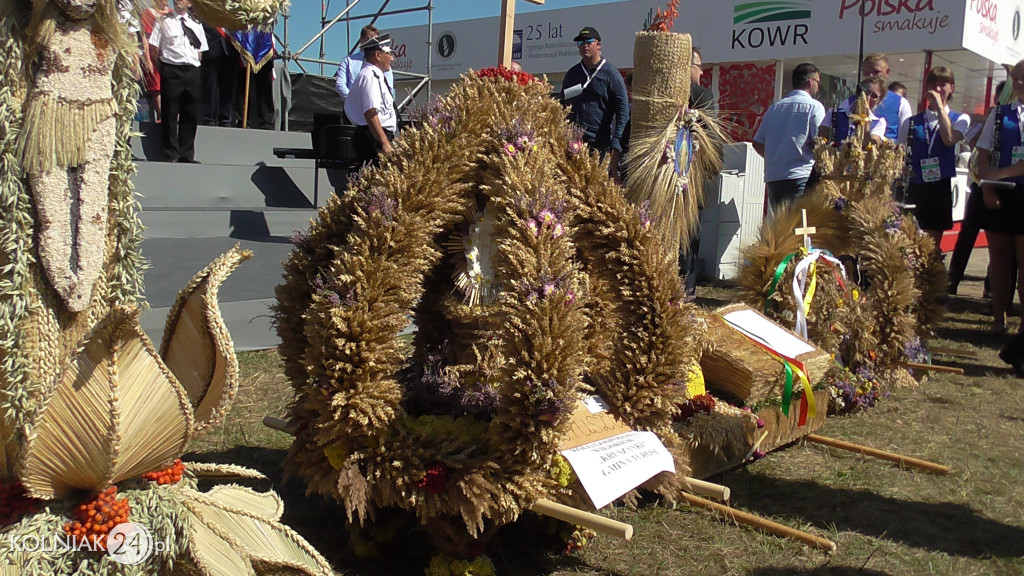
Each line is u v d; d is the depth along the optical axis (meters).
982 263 14.70
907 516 3.86
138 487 2.34
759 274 5.12
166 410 2.22
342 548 3.26
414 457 2.69
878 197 5.68
